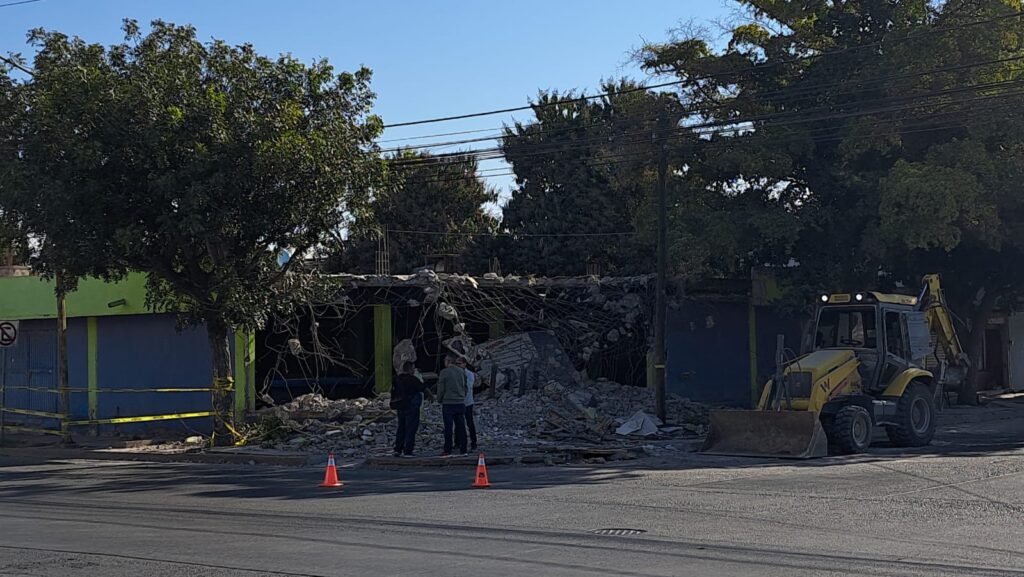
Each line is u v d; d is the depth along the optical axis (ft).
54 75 65.72
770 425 66.49
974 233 88.79
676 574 29.09
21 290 102.22
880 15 89.71
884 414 70.49
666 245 90.22
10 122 68.28
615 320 101.09
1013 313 129.29
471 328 105.19
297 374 96.37
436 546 34.01
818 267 93.56
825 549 32.86
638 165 98.07
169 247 72.79
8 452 80.07
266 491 50.72
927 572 29.25
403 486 52.21
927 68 85.30
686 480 52.49
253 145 67.62
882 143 84.99
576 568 30.09
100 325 98.53
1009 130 84.23
